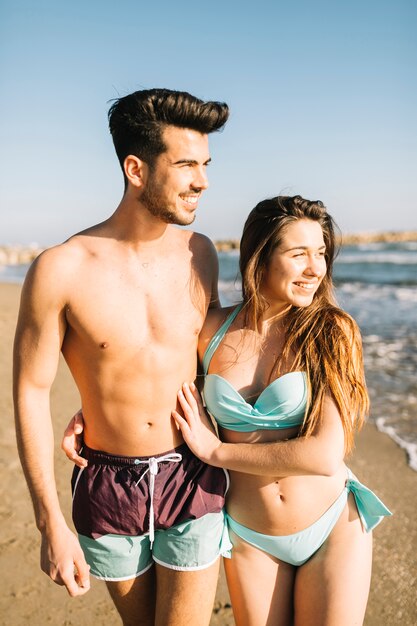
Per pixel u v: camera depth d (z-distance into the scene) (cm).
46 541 215
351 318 233
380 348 1060
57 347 217
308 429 217
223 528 235
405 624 324
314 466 213
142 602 240
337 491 231
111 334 215
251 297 236
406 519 432
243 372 235
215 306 253
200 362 249
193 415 228
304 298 231
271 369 234
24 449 216
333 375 219
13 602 332
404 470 516
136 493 222
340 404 218
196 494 225
